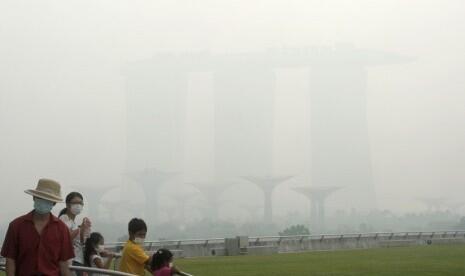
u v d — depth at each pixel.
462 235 64.62
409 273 29.83
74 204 13.69
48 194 10.37
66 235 10.69
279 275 28.95
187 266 33.50
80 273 11.79
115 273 11.53
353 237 53.56
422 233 60.34
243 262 36.41
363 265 34.19
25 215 10.58
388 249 49.75
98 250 14.28
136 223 13.73
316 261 37.09
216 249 44.00
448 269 31.66
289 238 49.38
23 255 10.33
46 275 10.30
